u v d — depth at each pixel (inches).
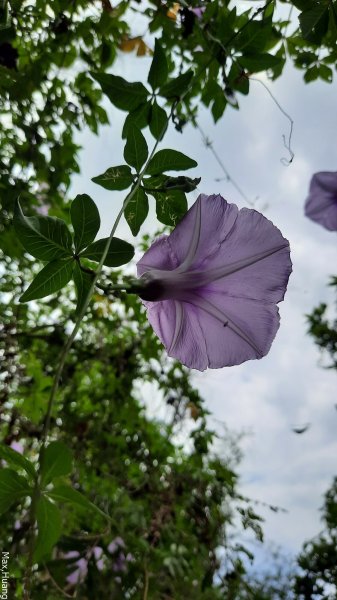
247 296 5.5
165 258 5.6
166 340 5.8
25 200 11.1
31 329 13.1
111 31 9.9
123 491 12.8
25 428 12.6
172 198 6.4
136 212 6.3
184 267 5.5
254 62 8.3
